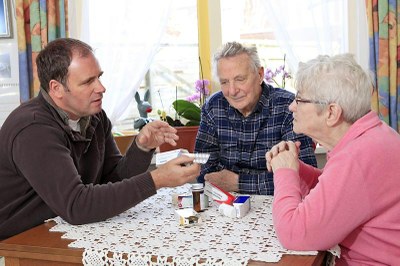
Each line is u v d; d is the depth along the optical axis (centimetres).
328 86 145
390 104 275
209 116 229
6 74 298
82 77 178
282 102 219
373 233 140
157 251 138
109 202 164
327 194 135
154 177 170
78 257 142
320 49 287
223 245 141
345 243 145
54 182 166
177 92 321
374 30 273
